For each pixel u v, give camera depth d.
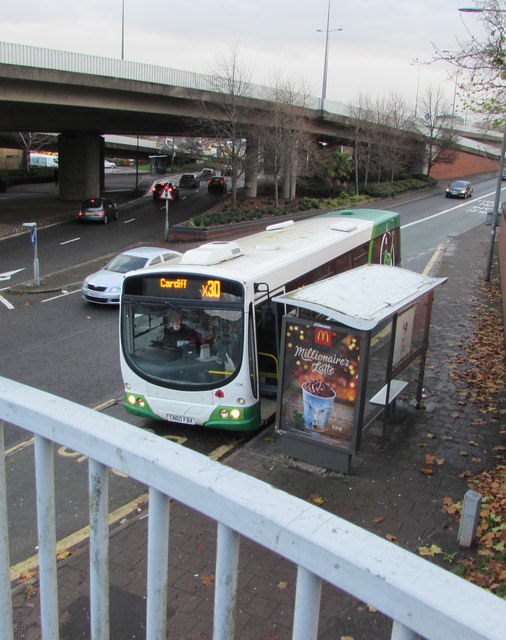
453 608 0.97
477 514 6.19
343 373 7.90
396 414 9.89
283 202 44.44
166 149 83.69
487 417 9.78
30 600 5.68
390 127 52.19
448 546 6.35
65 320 17.09
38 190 55.59
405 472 8.08
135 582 5.90
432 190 60.41
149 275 9.46
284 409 8.41
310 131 45.19
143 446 1.40
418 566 1.06
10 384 1.74
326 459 8.19
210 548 6.44
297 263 10.61
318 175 51.28
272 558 6.22
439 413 9.96
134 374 9.69
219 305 9.10
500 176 20.94
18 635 5.21
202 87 36.31
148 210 43.25
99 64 31.16
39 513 1.63
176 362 9.45
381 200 51.06
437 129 60.03
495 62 10.86
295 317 8.16
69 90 31.17
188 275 9.23
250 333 9.06
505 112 11.65
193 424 9.52
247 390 9.15
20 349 14.45
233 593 1.30
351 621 5.21
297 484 7.85
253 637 5.14
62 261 25.94
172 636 5.17
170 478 1.33
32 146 68.19
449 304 17.73
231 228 34.47
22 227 34.03
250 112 38.97
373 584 1.06
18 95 29.34
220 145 41.78
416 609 1.00
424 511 7.10
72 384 12.23
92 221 36.81
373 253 15.15
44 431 1.57
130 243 30.67
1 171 61.41
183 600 5.64
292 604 5.55
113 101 33.25
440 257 26.92
